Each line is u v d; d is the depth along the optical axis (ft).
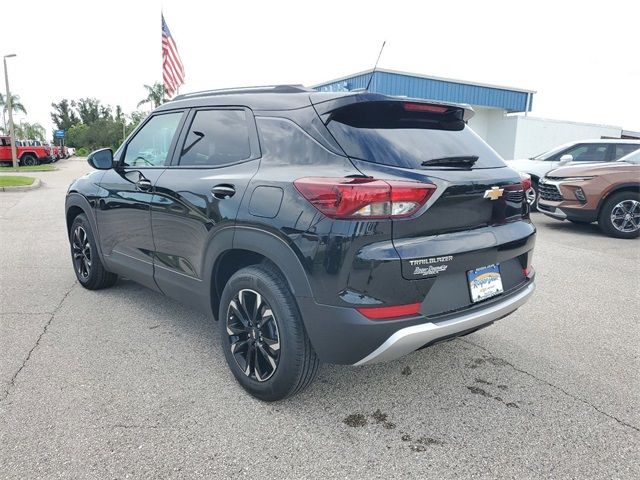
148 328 12.42
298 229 7.70
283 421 8.45
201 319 13.11
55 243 22.91
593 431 8.30
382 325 7.39
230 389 9.48
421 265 7.51
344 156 7.88
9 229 26.71
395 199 7.27
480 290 8.54
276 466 7.32
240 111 9.78
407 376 10.13
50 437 7.89
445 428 8.33
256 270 8.69
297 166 8.27
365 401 9.14
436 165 8.18
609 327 12.98
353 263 7.27
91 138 247.70
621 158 30.66
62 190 50.70
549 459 7.56
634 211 25.29
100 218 13.61
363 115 8.40
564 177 26.94
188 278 10.49
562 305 14.74
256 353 8.89
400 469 7.29
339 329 7.48
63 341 11.59
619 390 9.68
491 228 8.71
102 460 7.37
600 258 20.95
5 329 12.26
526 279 9.90
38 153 106.83
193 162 10.52
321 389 9.54
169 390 9.41
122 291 15.42
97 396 9.15
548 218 32.96
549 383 9.92
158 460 7.39
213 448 7.70
